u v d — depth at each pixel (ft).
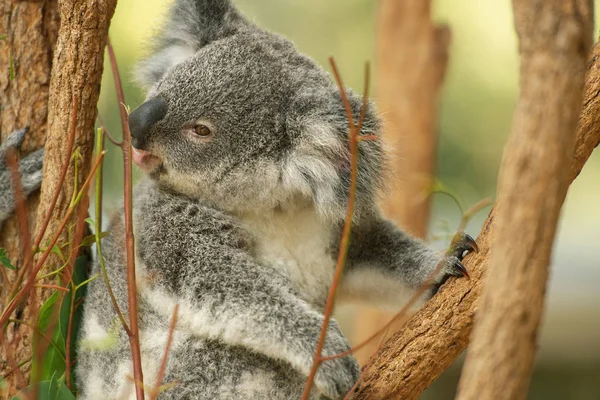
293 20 68.54
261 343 22.99
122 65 51.34
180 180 25.72
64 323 25.39
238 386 24.50
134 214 25.90
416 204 45.47
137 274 24.72
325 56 69.15
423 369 21.01
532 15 13.20
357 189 24.89
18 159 26.50
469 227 64.39
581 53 13.20
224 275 23.85
